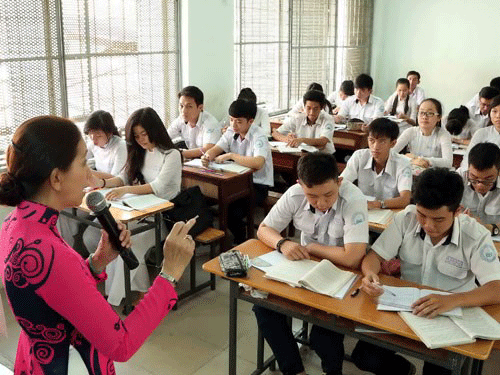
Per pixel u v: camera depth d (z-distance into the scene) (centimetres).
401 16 768
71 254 96
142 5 421
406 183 285
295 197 219
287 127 473
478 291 166
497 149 241
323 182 189
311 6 652
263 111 478
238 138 389
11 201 94
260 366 232
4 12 322
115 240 122
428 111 396
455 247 184
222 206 348
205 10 472
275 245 210
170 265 112
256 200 393
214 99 503
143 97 439
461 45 734
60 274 92
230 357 210
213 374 237
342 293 175
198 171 356
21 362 109
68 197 98
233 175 349
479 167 240
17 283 92
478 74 731
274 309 189
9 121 338
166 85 459
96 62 392
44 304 94
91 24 381
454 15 730
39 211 95
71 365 107
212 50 489
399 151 417
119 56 411
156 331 272
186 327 277
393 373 193
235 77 552
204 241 303
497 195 254
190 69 467
